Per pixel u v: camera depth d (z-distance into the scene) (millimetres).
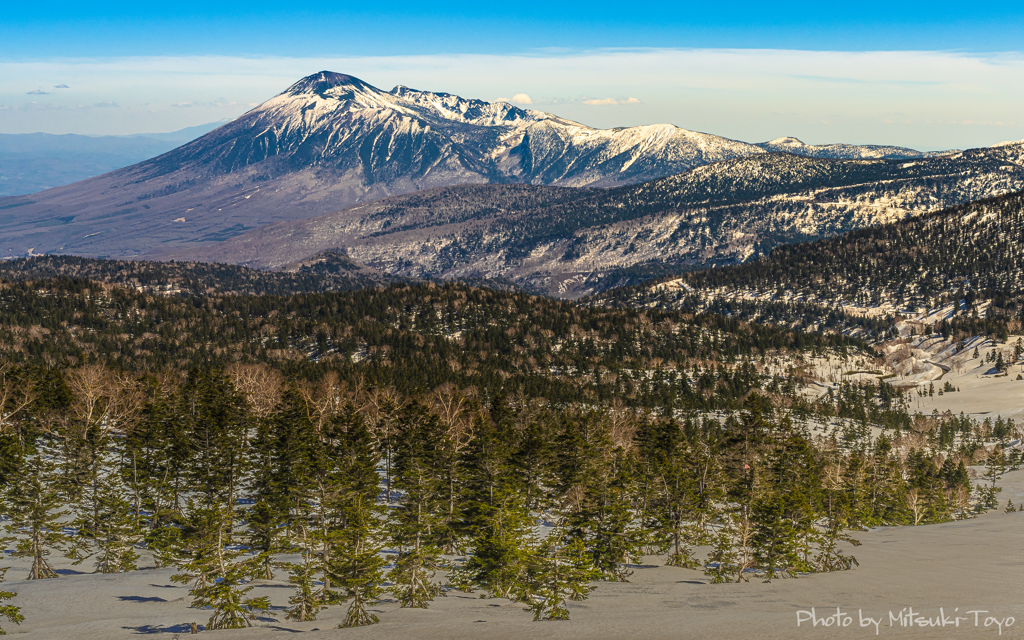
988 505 166125
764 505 80250
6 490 80500
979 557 84375
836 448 176000
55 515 78625
